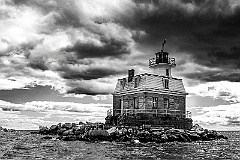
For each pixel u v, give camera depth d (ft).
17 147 128.77
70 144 139.44
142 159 97.96
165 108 181.98
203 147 138.72
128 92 186.09
